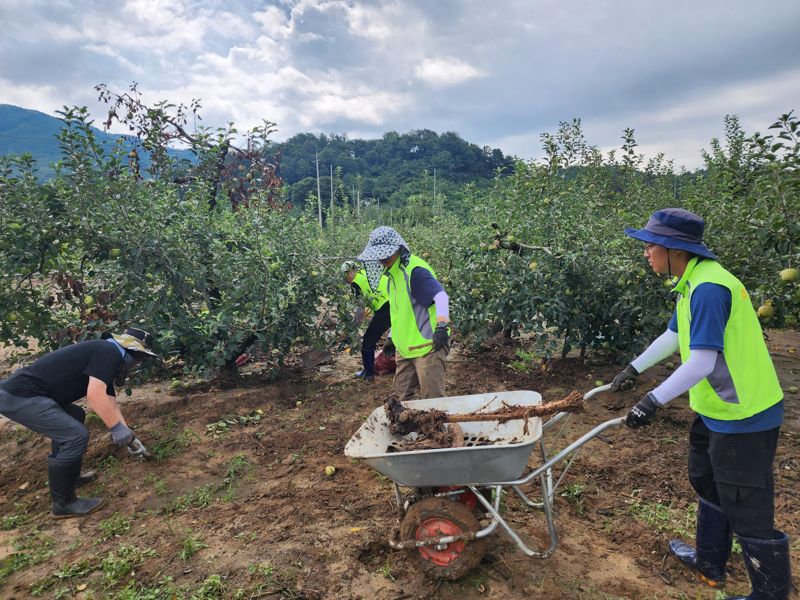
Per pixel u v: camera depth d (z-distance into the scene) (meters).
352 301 7.28
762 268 5.31
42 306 6.17
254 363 7.87
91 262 6.45
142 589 3.13
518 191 7.39
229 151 7.96
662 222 2.73
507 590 3.07
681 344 2.80
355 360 7.88
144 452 4.43
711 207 5.90
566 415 3.19
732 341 2.55
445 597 3.04
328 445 5.04
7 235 5.52
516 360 7.34
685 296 2.75
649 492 4.04
